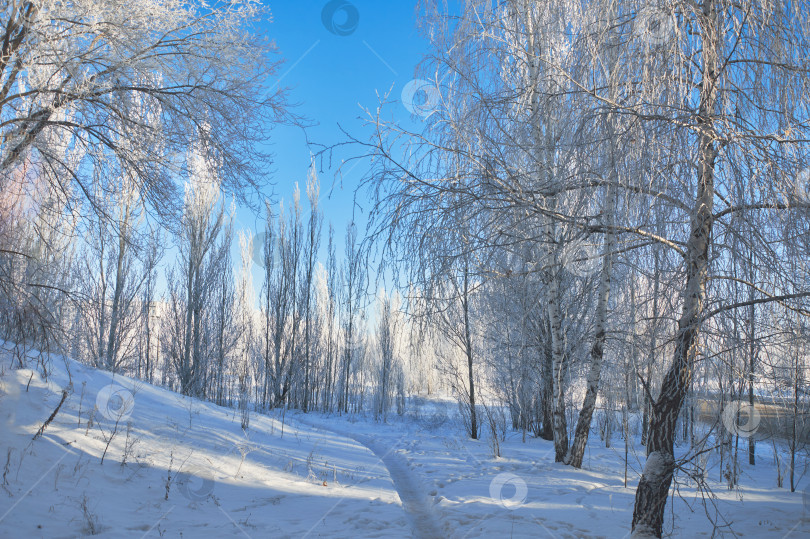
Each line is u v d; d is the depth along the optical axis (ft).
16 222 29.37
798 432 25.09
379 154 17.40
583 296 38.78
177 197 32.55
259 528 19.24
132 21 28.12
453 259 17.22
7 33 24.70
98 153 29.50
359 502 23.85
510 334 45.50
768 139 13.11
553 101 17.38
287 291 101.60
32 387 27.22
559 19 26.18
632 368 17.76
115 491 20.85
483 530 19.04
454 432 62.85
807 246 13.00
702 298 14.47
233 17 31.04
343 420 82.58
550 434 51.60
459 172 18.76
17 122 26.43
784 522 21.08
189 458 27.17
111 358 59.62
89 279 59.72
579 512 21.91
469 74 23.81
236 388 112.16
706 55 14.03
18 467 19.54
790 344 14.37
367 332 115.03
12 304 26.07
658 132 13.71
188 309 75.92
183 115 30.66
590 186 15.57
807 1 13.91
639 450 46.14
